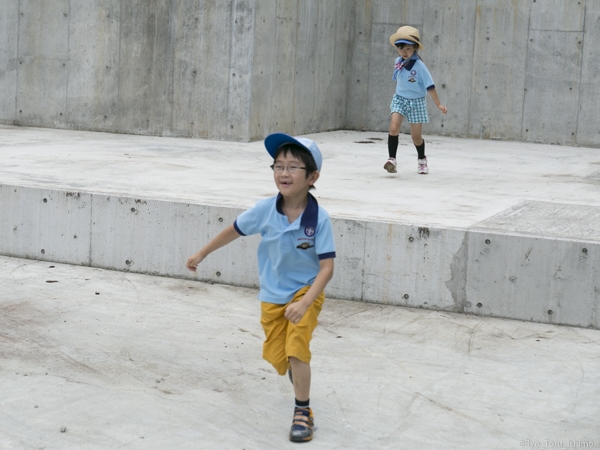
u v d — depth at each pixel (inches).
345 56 627.5
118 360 213.5
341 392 195.6
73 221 304.0
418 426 178.2
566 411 188.1
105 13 535.5
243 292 281.1
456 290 263.6
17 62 558.6
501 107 596.4
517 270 256.2
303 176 167.6
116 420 176.6
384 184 365.1
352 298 275.0
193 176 361.7
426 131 617.3
